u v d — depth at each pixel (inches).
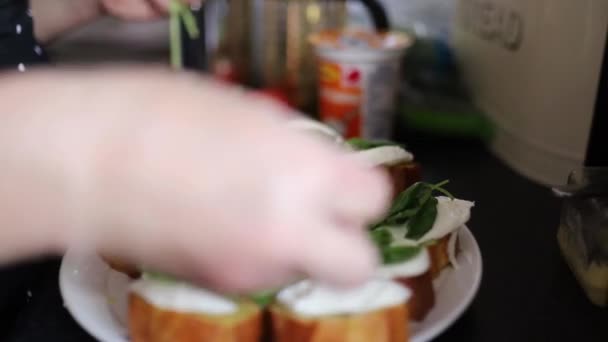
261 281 14.7
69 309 21.7
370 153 25.3
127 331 21.1
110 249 14.8
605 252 23.5
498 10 34.6
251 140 14.4
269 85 42.2
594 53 29.1
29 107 14.9
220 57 43.0
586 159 27.8
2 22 24.8
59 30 30.0
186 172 14.1
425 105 39.1
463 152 36.5
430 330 20.8
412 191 23.8
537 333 22.7
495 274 25.4
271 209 14.2
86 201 14.3
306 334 19.7
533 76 31.6
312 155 14.5
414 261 21.4
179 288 20.1
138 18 28.8
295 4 40.3
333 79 35.1
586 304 24.0
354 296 19.8
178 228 14.1
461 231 24.6
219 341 20.0
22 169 14.5
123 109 14.7
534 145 32.2
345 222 14.8
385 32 38.3
